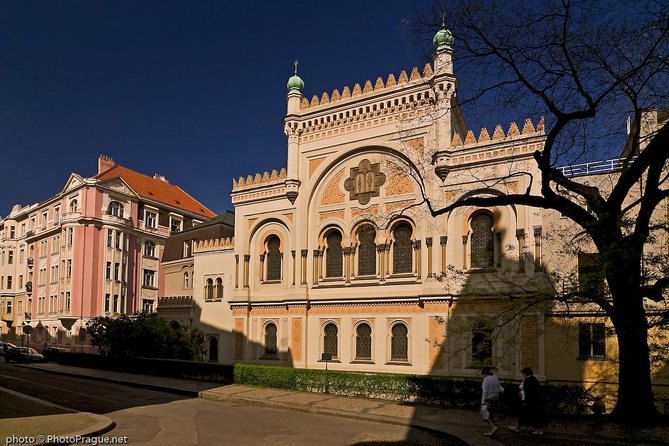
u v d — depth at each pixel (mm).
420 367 29500
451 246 29484
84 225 60656
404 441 16109
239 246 38375
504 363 27000
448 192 29891
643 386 17141
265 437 16422
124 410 21656
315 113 35312
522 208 27422
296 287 34719
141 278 67062
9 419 17125
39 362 46438
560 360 25703
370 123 33281
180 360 35125
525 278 26766
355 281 32625
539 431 16531
